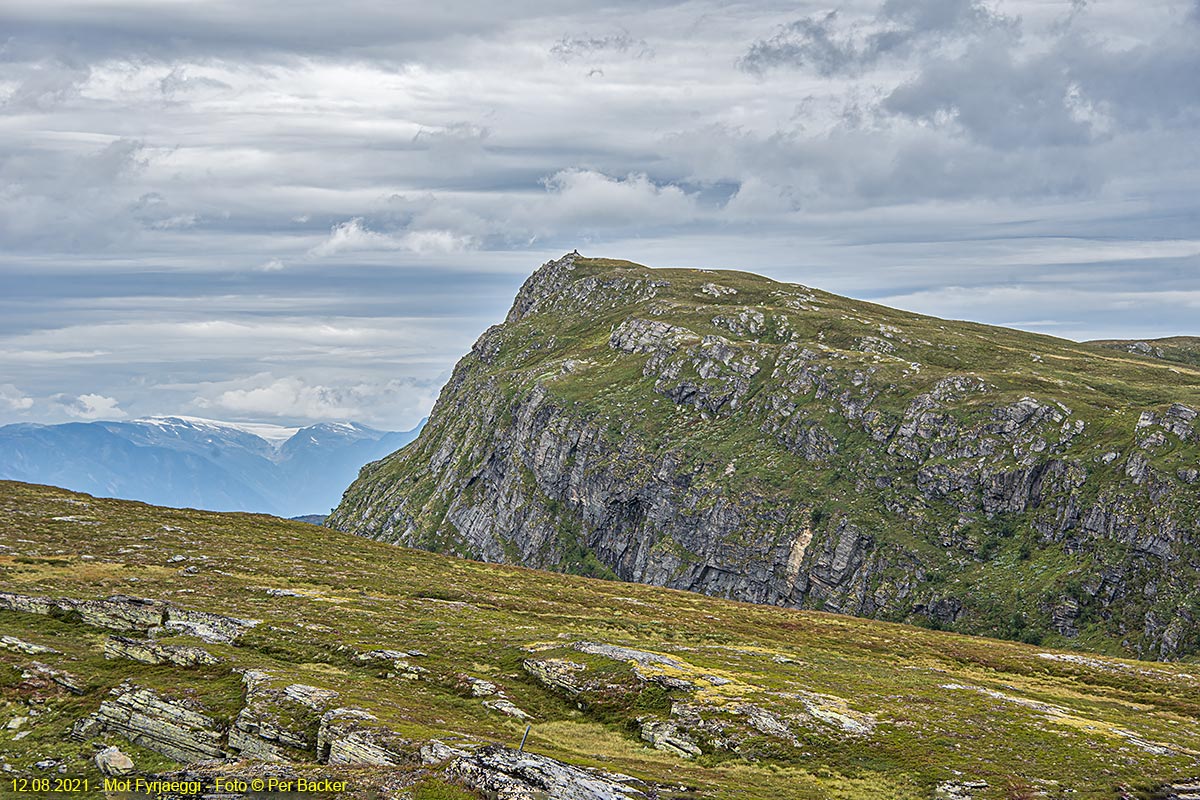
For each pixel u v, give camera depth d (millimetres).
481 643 98312
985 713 80312
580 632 114062
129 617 98625
